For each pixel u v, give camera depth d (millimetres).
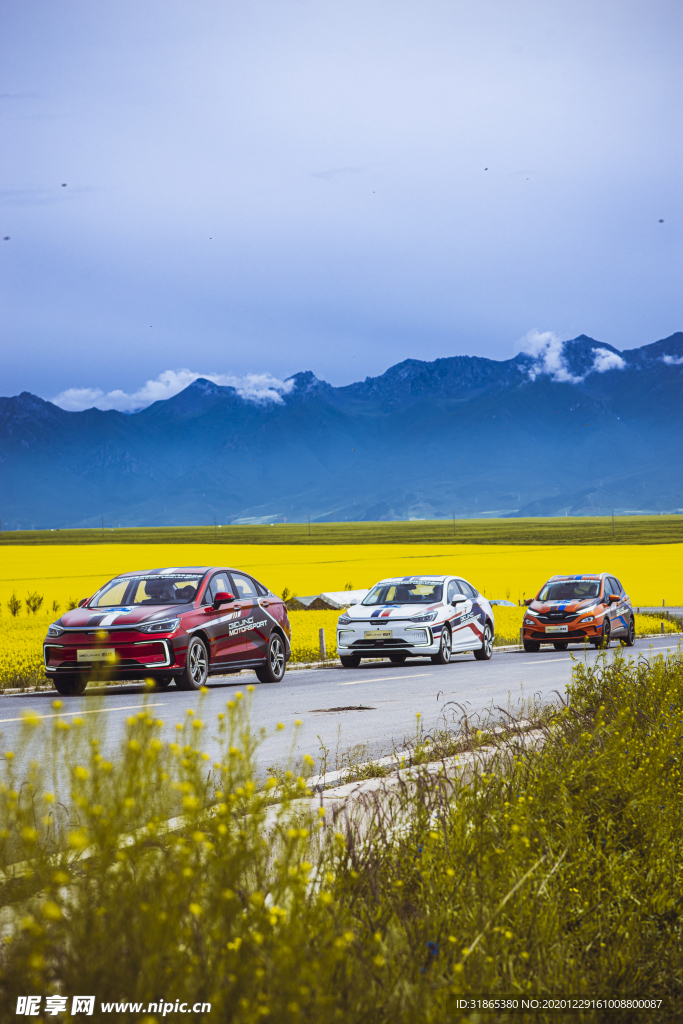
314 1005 6184
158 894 6172
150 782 6926
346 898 8570
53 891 6078
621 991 8562
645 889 10617
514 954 8320
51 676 33156
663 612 92500
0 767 17609
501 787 12992
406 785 13266
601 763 13156
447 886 9234
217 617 35969
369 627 46594
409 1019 6562
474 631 51250
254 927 6633
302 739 23578
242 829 7996
